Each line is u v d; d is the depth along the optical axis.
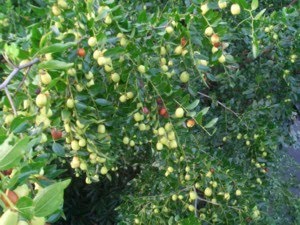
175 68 0.85
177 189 1.13
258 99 1.48
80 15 0.73
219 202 1.13
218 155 1.21
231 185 1.16
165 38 0.77
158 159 1.31
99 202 2.12
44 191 0.35
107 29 0.75
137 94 0.81
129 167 1.98
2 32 1.12
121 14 0.78
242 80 1.35
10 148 0.37
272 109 1.45
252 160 1.36
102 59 0.71
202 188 1.17
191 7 0.77
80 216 2.18
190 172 1.09
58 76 0.67
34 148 0.79
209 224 1.19
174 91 0.83
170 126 0.85
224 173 1.13
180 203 1.21
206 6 0.75
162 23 0.78
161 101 0.84
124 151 1.48
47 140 0.76
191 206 1.13
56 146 0.75
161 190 1.32
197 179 1.14
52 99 0.72
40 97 0.65
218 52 0.78
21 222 0.35
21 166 0.47
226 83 1.35
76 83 0.74
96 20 0.71
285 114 1.52
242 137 1.39
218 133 1.44
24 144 0.37
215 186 1.11
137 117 0.85
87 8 0.73
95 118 0.78
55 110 0.73
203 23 0.76
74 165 0.83
